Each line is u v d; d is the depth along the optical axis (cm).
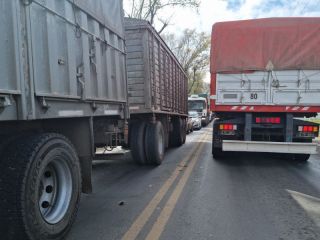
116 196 693
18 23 370
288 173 946
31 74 390
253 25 1035
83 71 530
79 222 537
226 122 1061
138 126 1056
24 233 384
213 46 1056
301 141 1047
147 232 497
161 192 724
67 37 482
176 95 1625
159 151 1077
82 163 552
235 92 1046
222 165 1069
